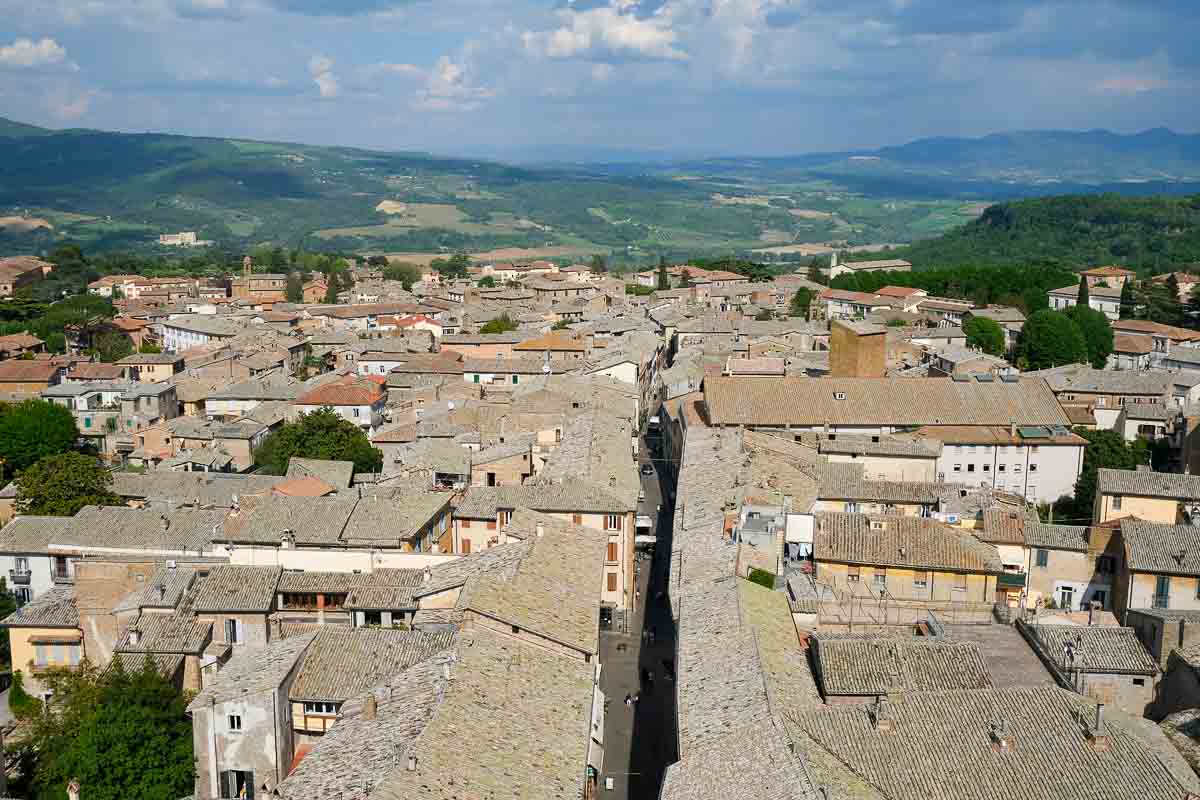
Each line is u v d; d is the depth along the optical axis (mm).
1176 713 82312
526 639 88500
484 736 72688
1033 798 67875
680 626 91312
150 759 88938
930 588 106500
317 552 118625
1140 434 192125
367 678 90688
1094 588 114125
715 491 120938
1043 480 165375
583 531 113500
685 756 71062
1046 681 87125
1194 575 103375
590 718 81188
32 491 153250
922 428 167000
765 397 171750
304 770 71812
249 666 92500
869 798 65125
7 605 128500
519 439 172375
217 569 112375
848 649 85688
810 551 111312
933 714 75188
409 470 156125
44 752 95875
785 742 68438
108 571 114250
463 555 116750
